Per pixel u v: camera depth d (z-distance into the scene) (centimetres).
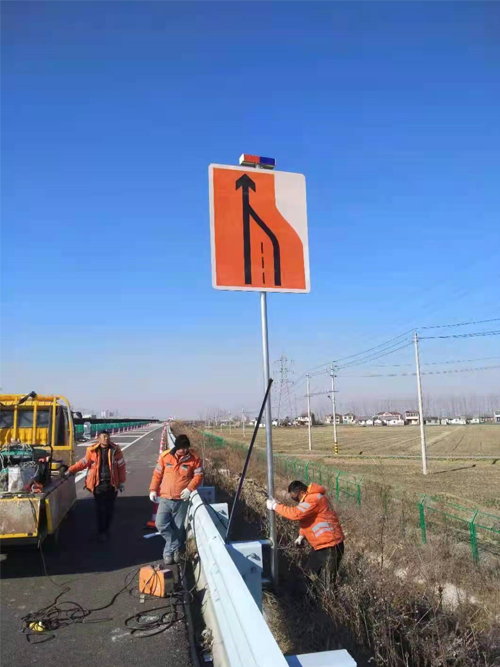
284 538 791
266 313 570
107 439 859
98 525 835
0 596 582
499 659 470
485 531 1150
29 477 692
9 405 921
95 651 446
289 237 586
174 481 697
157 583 581
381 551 664
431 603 553
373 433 8606
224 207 570
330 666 256
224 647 367
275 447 4919
